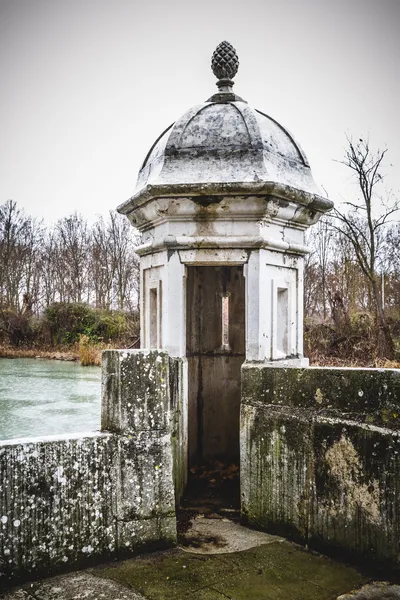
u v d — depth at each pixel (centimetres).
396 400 296
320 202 442
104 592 277
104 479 309
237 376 574
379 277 2123
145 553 320
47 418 1054
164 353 329
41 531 289
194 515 403
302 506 337
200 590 282
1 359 2384
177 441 413
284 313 459
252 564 311
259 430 363
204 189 395
